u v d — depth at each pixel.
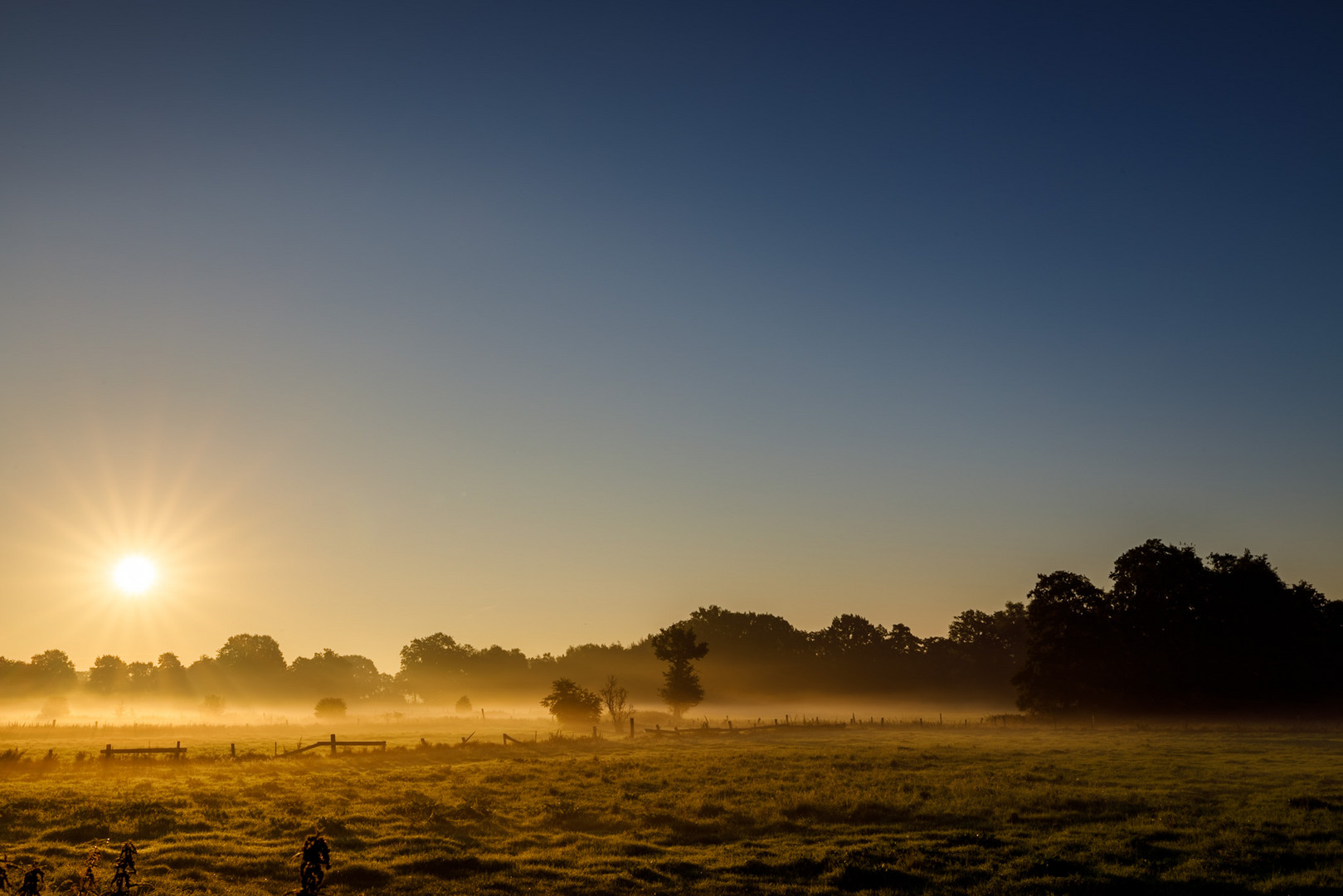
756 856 22.45
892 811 28.42
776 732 75.50
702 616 193.62
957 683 167.25
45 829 24.97
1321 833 24.17
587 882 19.70
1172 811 27.53
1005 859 22.11
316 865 11.27
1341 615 93.56
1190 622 91.19
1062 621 91.44
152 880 19.00
